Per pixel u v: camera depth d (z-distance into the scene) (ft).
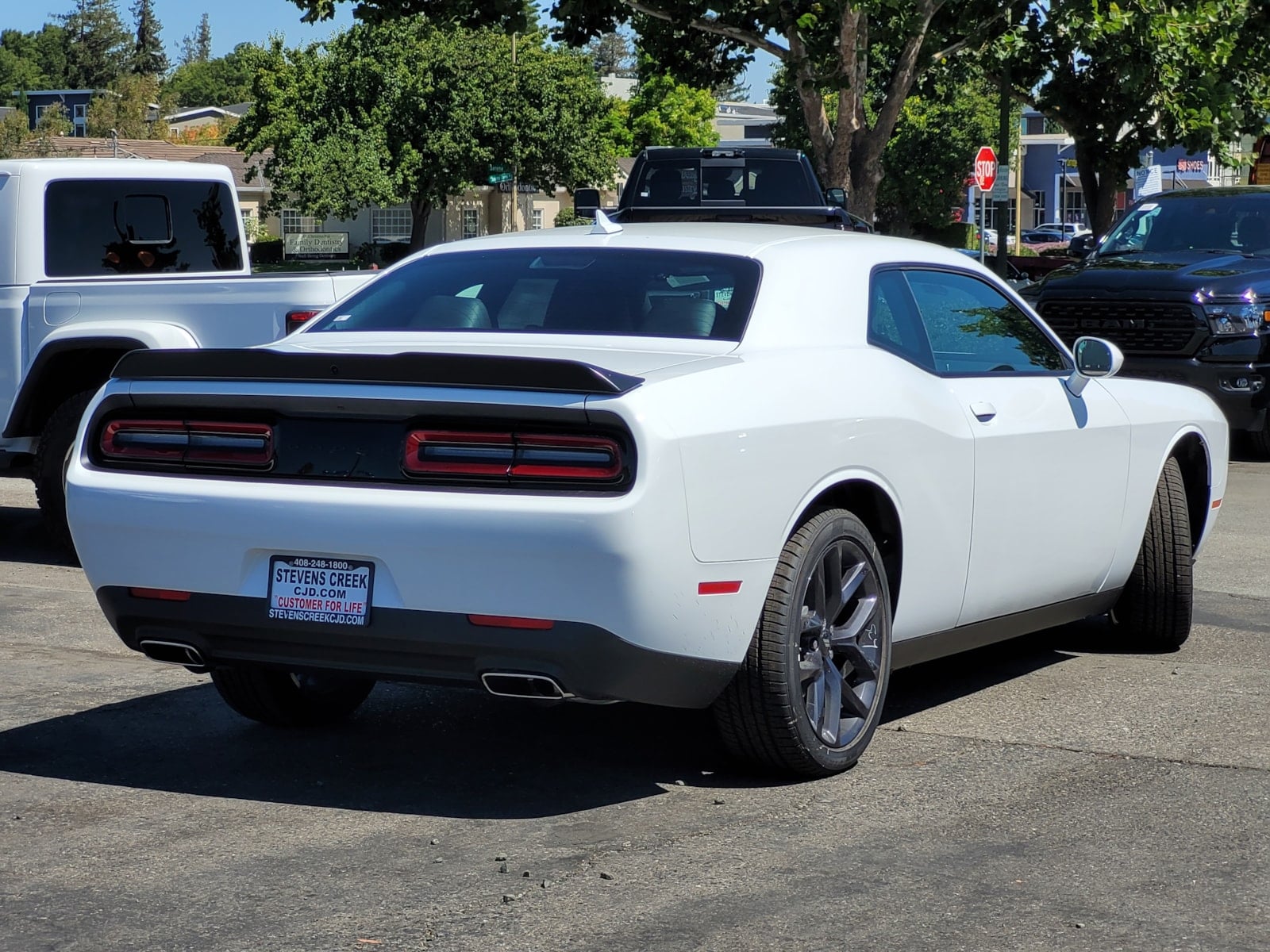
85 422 15.79
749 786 15.72
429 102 176.04
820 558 15.37
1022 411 18.52
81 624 24.11
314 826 14.56
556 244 17.98
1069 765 16.46
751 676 15.05
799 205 60.70
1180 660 21.76
